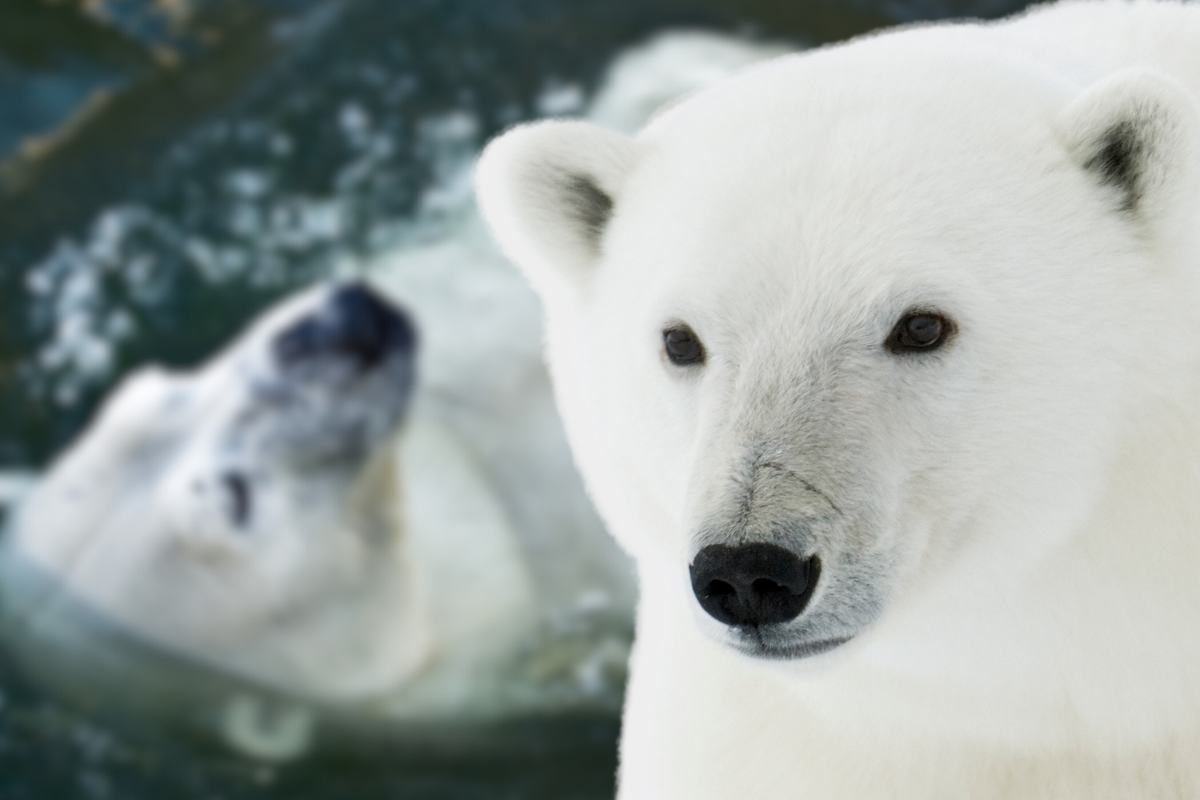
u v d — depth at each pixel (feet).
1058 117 13.06
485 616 42.65
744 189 12.71
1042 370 12.35
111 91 59.52
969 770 14.16
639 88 58.39
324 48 60.90
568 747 40.86
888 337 12.34
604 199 14.71
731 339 12.47
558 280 14.88
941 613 13.02
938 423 12.32
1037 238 12.52
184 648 41.86
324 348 42.52
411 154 57.82
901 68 13.39
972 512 12.58
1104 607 12.98
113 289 53.93
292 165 57.72
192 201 56.54
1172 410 12.58
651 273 13.30
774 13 60.39
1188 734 13.47
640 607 16.25
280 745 40.93
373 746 41.06
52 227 55.77
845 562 11.96
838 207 12.44
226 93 59.67
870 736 14.24
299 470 42.01
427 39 61.05
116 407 46.14
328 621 41.63
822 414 12.12
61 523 43.78
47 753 40.55
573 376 14.52
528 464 44.78
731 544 11.76
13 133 57.98
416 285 51.19
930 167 12.55
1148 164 12.70
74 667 42.16
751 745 14.66
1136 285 12.65
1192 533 12.80
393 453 42.55
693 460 12.39
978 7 58.75
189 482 42.09
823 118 12.94
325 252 54.49
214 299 53.47
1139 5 15.21
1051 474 12.50
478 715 41.60
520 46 60.70
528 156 14.61
